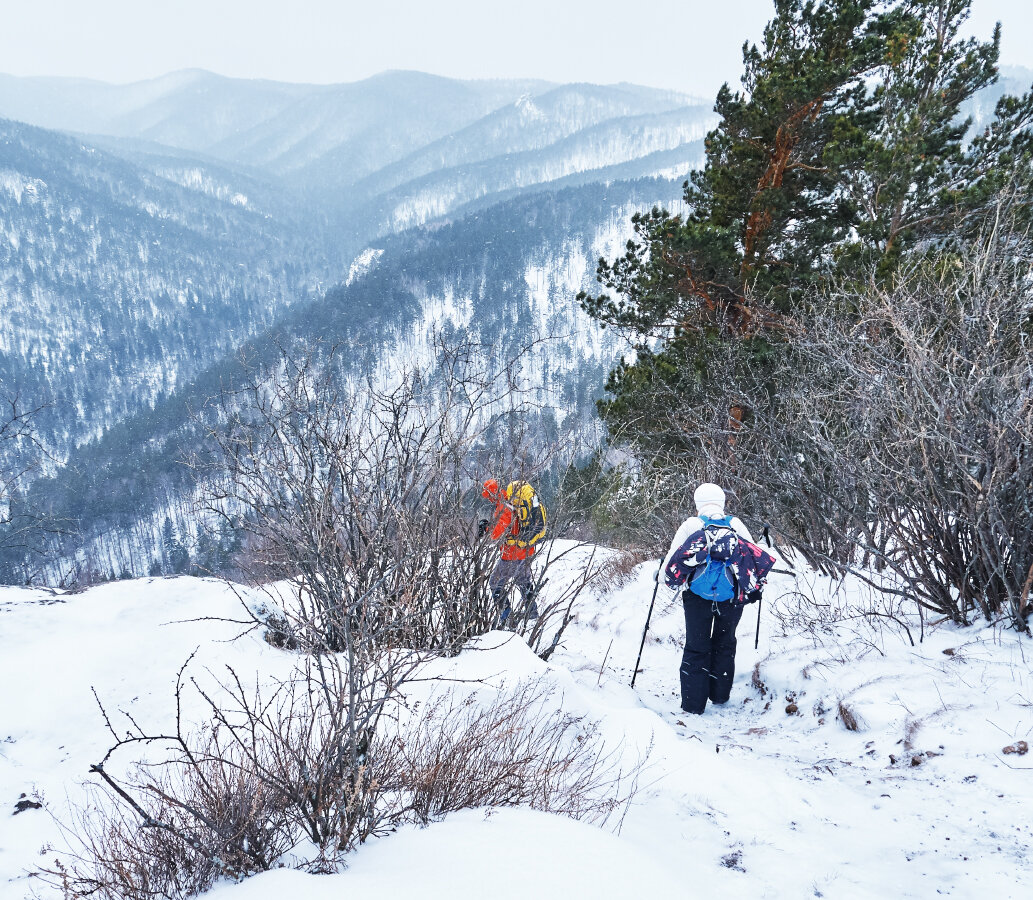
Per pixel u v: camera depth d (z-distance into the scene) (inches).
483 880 72.1
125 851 83.8
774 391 278.8
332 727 89.4
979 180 409.4
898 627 171.5
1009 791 103.0
